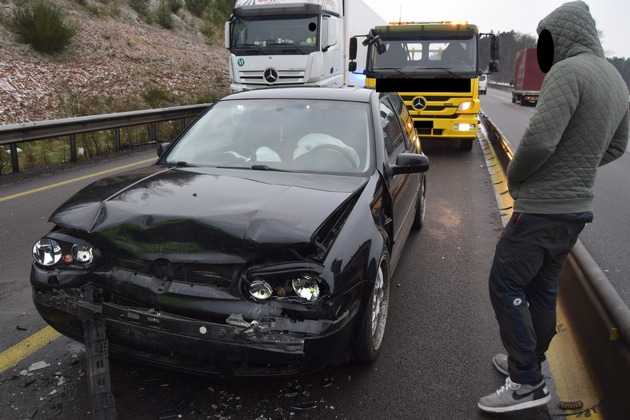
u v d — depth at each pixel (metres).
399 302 4.23
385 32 11.15
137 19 23.36
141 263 2.62
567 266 4.02
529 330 2.72
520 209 2.58
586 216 2.52
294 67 12.04
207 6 28.67
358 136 3.91
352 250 2.77
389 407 2.89
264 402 2.89
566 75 2.32
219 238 2.54
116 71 16.92
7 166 9.30
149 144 12.40
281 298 2.53
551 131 2.30
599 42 2.45
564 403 2.93
